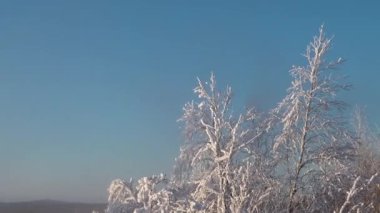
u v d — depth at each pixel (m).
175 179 15.58
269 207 15.05
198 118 15.52
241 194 12.63
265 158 15.63
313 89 16.09
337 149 15.97
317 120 16.05
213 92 15.20
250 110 15.57
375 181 15.97
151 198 13.44
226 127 14.98
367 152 19.52
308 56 16.25
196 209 13.45
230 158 14.40
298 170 15.98
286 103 16.25
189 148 15.63
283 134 16.02
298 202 15.78
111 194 14.30
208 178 14.88
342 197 15.62
